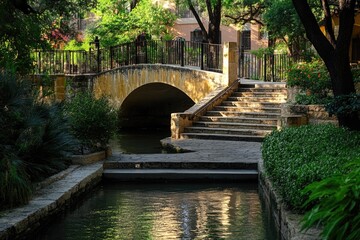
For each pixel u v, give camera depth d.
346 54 13.92
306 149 11.10
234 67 23.09
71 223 10.10
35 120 11.49
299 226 7.61
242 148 17.28
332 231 5.41
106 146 15.65
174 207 11.22
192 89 24.44
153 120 31.14
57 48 32.31
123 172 13.96
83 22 39.31
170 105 31.36
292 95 19.61
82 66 28.95
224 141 19.17
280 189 9.77
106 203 11.66
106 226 9.88
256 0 29.75
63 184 11.73
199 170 14.21
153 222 10.10
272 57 25.80
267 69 26.27
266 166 12.07
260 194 12.41
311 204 8.23
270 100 21.75
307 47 27.44
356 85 18.05
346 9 13.71
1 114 11.20
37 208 9.63
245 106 21.77
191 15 37.81
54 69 28.73
